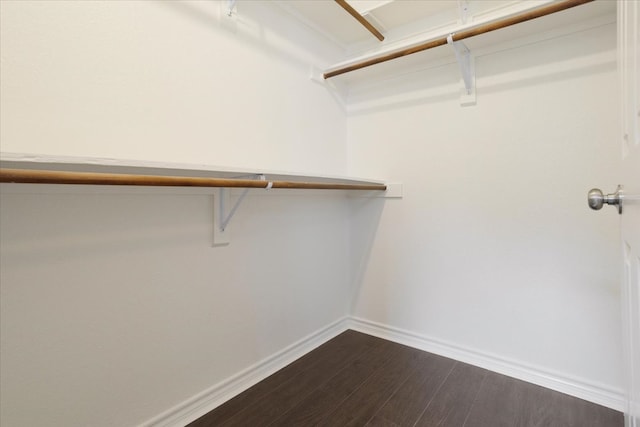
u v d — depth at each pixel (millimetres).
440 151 1955
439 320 1980
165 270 1341
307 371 1796
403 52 1764
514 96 1702
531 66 1651
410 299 2096
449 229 1931
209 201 1488
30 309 1016
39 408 1039
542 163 1635
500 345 1773
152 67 1285
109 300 1186
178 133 1372
